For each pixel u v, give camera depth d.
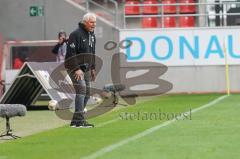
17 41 52.66
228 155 20.11
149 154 20.72
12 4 54.41
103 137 25.66
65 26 54.00
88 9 54.47
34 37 54.19
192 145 22.52
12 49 51.94
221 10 56.62
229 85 54.16
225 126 28.16
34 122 33.56
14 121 34.25
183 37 54.25
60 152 21.84
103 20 54.09
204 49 54.19
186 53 54.19
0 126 31.72
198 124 29.19
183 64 54.16
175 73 54.09
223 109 36.84
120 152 21.38
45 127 30.91
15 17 54.38
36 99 44.34
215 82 54.31
